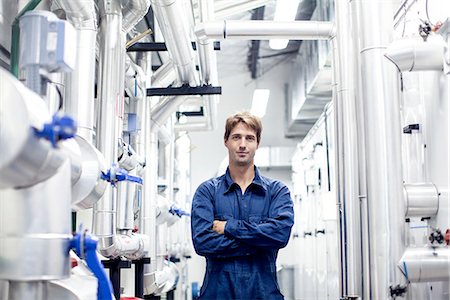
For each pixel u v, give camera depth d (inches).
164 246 134.0
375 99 65.6
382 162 64.4
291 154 269.1
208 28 89.0
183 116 177.9
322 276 158.2
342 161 82.0
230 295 67.0
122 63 71.6
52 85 41.2
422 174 75.5
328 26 87.5
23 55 35.8
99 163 46.6
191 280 270.8
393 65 66.2
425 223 75.5
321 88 190.4
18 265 32.1
